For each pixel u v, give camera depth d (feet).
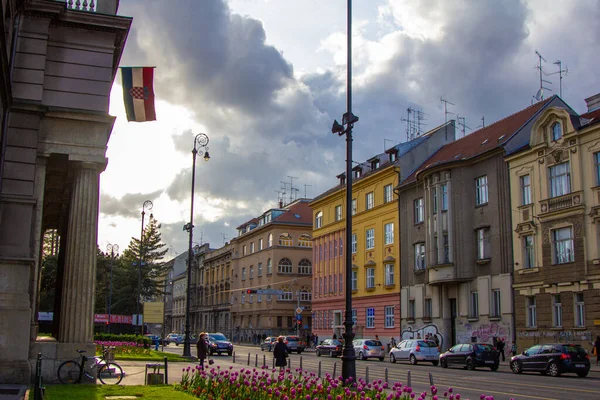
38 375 34.65
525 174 124.98
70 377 56.29
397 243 170.60
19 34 59.93
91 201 60.13
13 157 58.39
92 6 64.85
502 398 56.29
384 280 175.83
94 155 60.90
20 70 59.36
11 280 56.29
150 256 283.59
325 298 215.31
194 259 394.93
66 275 58.70
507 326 126.11
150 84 65.00
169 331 445.37
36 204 58.80
